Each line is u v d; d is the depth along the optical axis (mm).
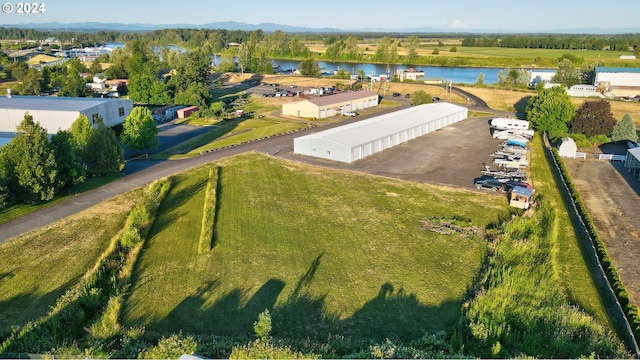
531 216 41500
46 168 42312
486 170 55344
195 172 53844
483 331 24859
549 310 27234
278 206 43969
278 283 30750
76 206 42469
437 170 55625
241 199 45594
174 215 41375
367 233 38375
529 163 60281
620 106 95438
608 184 51531
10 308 26984
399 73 158375
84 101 71688
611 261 32625
